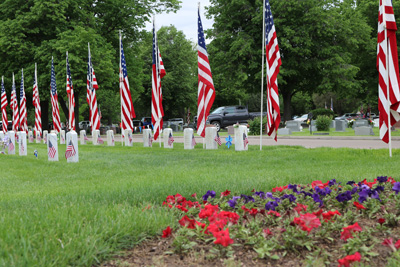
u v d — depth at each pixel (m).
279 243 3.73
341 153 13.16
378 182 6.12
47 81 35.94
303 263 3.30
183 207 4.88
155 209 5.08
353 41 39.09
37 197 6.52
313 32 38.44
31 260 3.17
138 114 71.94
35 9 35.09
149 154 15.78
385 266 3.19
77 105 39.38
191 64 61.22
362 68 50.72
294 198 4.93
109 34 41.94
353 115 59.81
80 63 34.72
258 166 10.70
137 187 6.97
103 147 21.27
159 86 19.53
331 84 39.12
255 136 29.95
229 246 3.54
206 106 17.08
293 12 37.94
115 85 42.81
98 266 3.42
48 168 11.98
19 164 13.09
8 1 36.12
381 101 11.82
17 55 35.78
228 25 39.31
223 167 10.60
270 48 15.04
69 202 5.75
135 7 40.78
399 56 45.16
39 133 28.97
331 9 39.22
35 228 4.01
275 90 15.06
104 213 4.72
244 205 5.01
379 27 11.68
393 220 4.24
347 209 4.86
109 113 65.25
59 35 35.56
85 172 10.88
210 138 17.42
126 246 3.83
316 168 9.62
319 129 34.28
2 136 21.34
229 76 41.47
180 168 10.77
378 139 23.11
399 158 11.32
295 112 87.88
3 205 5.79
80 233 3.87
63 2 36.09
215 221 3.89
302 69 40.19
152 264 3.42
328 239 3.85
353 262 3.09
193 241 3.85
